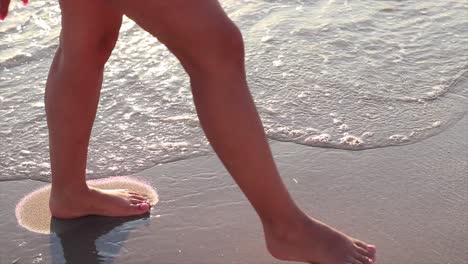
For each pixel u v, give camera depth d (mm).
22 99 3145
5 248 2432
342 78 3246
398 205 2551
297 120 2975
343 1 3980
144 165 2768
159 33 2105
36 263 2379
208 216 2523
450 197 2580
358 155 2787
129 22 3684
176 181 2688
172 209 2562
